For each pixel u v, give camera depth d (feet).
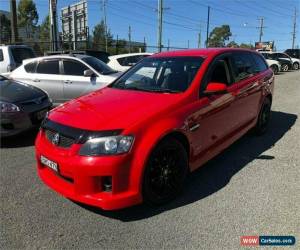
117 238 11.39
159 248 10.85
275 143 20.74
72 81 29.91
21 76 30.73
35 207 13.34
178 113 13.66
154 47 102.27
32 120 21.38
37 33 209.56
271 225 11.95
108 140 11.83
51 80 30.17
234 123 17.90
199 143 14.84
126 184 12.10
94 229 11.91
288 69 100.27
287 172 16.35
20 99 21.08
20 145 21.03
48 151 12.94
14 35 71.72
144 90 15.61
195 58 16.80
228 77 17.67
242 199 13.79
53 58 30.78
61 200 13.89
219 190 14.58
